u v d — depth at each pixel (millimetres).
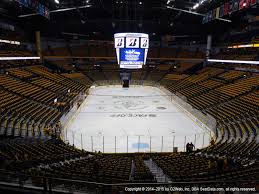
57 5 42250
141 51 31953
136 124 27875
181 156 17016
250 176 9383
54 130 22812
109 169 12617
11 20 45781
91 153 18734
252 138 19297
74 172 10758
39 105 29719
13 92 30594
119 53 32062
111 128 26422
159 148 21094
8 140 17203
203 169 12602
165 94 45969
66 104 33500
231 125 24469
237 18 45312
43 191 5703
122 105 37125
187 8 45125
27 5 28844
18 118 23375
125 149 20750
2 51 40250
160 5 46625
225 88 37812
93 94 45000
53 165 12227
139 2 45375
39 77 42469
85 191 6570
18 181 6383
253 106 27578
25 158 12242
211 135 24297
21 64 44656
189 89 43781
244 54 44906
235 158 14523
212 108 31703
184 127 26969
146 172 12250
